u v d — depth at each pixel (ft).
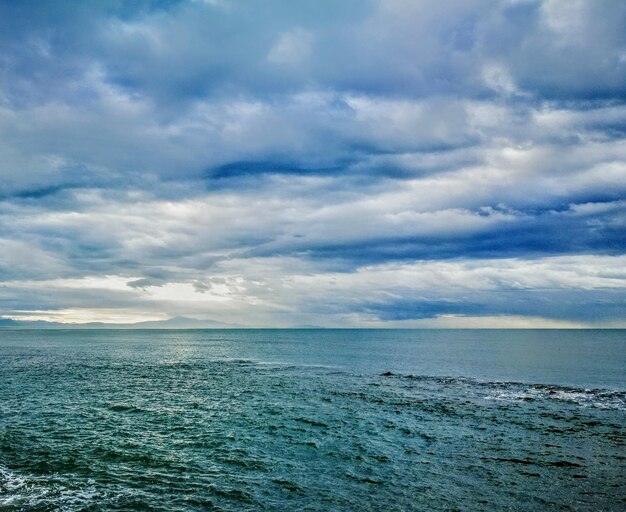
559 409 113.50
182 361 253.65
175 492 59.47
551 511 54.49
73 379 167.43
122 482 62.59
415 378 174.70
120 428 92.32
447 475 66.69
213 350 355.97
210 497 57.98
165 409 112.37
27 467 67.67
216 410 111.65
